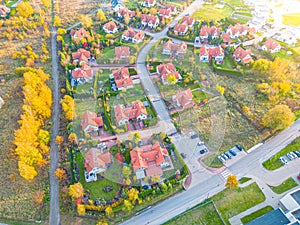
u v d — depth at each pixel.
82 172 89.56
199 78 120.44
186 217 79.06
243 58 134.62
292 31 162.75
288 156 94.06
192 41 152.62
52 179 89.12
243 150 96.88
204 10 190.50
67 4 194.25
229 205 81.31
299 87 121.31
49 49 147.62
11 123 105.31
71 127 100.75
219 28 157.75
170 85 115.44
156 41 151.00
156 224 77.69
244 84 124.62
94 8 188.75
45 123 106.81
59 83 124.81
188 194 84.25
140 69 127.00
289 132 102.94
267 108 112.50
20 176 89.44
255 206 80.94
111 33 158.88
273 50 144.88
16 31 158.75
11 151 95.38
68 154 95.56
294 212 72.94
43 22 167.38
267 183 86.75
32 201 83.44
